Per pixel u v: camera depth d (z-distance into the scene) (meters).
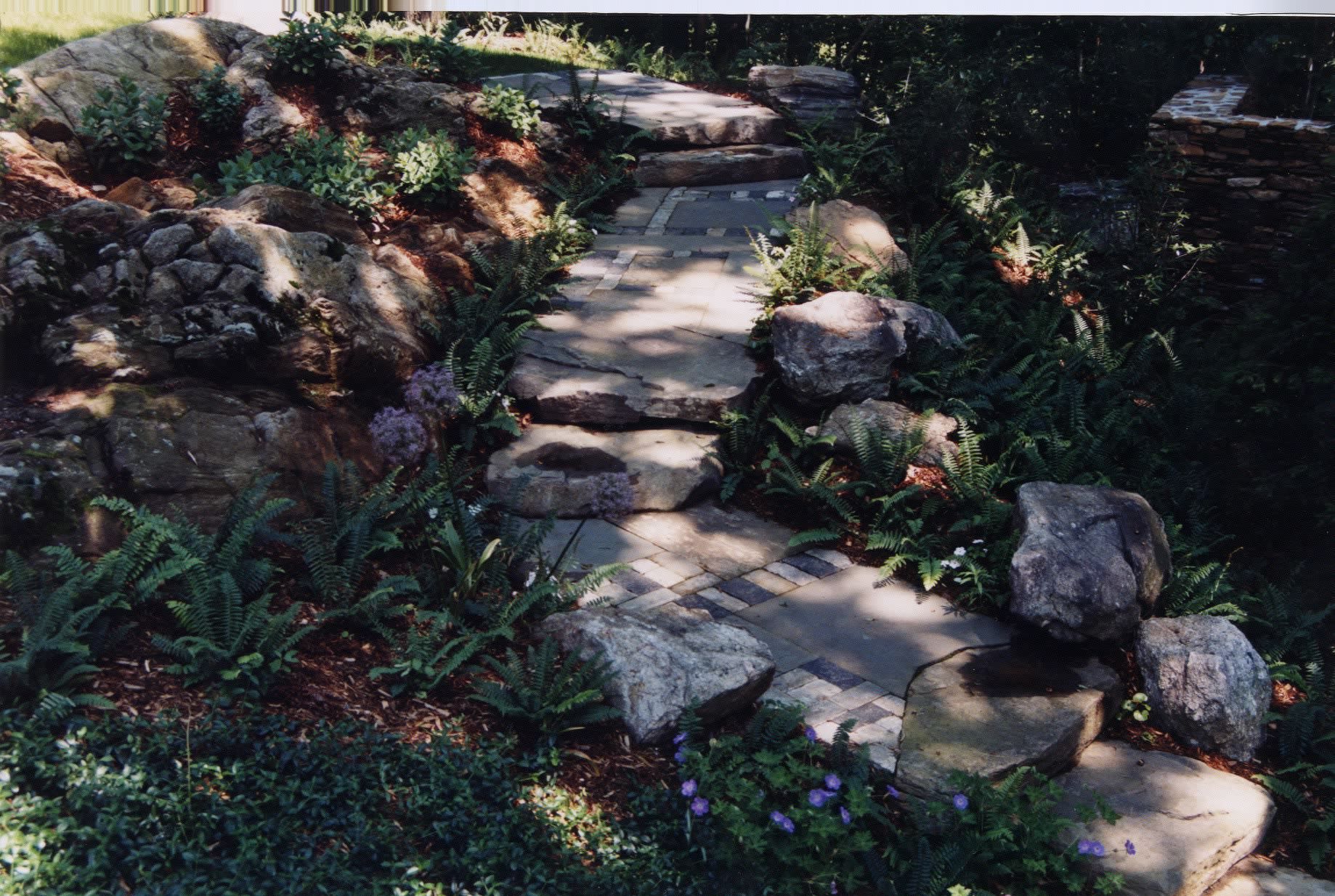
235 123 10.05
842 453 8.02
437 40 12.52
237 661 4.95
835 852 4.88
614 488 7.22
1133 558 6.57
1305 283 8.14
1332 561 7.71
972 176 12.39
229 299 6.93
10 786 3.97
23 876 3.60
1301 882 5.46
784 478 7.67
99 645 4.82
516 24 18.27
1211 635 6.34
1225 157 11.74
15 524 5.28
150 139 9.34
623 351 8.64
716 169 12.26
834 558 7.30
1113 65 15.01
